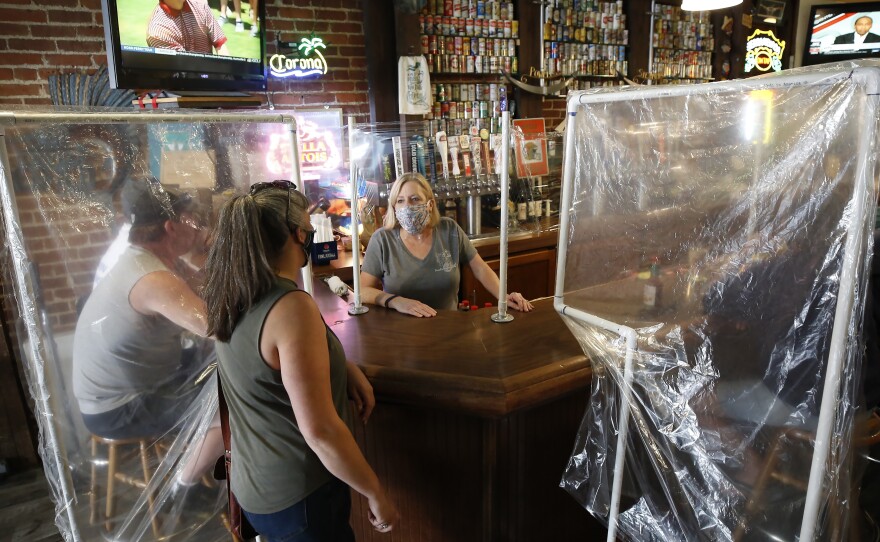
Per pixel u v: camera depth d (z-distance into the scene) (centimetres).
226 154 154
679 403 108
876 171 79
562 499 156
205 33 256
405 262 215
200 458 153
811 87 86
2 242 121
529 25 392
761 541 101
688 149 104
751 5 500
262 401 111
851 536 99
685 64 481
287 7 324
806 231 89
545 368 135
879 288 96
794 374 93
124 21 217
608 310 120
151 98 246
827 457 87
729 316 100
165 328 140
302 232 115
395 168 302
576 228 124
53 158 123
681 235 107
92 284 131
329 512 118
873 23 499
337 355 120
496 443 139
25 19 263
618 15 434
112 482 141
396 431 150
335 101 348
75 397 133
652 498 117
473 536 149
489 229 339
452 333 162
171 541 151
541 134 335
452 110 377
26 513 235
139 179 137
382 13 342
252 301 107
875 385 96
